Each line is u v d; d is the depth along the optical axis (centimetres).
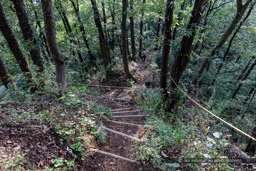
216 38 999
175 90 523
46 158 239
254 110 915
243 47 1037
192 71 956
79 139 298
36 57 560
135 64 1377
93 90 917
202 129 443
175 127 449
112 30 1236
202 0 387
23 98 458
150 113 541
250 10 788
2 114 304
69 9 1019
